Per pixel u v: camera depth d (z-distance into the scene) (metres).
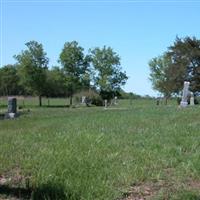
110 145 13.10
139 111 30.16
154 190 8.73
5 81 123.75
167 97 82.19
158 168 10.23
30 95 99.88
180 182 9.20
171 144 13.14
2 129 22.62
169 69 81.31
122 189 8.70
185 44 81.06
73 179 9.21
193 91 79.12
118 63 93.44
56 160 10.92
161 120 21.06
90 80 91.50
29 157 11.64
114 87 93.19
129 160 10.94
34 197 8.27
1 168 10.68
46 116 32.59
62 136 15.53
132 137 14.73
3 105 80.12
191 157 11.09
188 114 24.45
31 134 17.34
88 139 14.34
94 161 10.78
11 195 8.52
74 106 75.50
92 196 8.19
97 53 92.44
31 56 86.38
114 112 30.69
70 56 89.38
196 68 79.75
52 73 90.12
